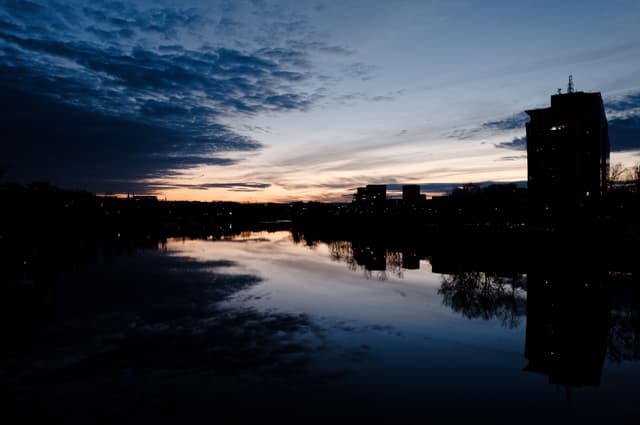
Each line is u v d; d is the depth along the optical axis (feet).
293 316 136.67
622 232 304.30
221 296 164.25
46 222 502.38
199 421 73.72
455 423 75.41
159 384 86.33
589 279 202.08
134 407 77.46
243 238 513.86
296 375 91.97
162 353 102.47
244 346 108.37
